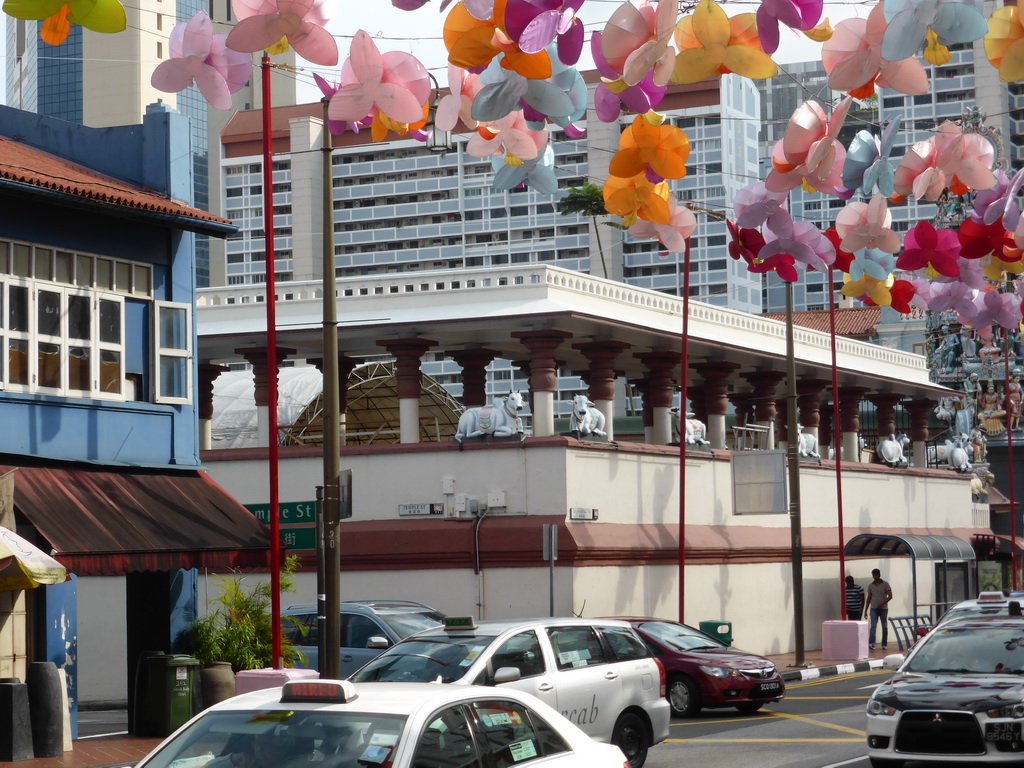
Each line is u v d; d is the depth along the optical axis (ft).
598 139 338.95
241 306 112.88
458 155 379.35
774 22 20.61
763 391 132.05
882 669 104.83
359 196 384.68
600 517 95.09
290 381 125.90
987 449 208.54
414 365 106.73
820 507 126.62
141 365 69.31
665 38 20.51
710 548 106.52
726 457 112.06
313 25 21.61
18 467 61.36
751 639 112.47
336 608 61.00
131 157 73.15
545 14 19.51
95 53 396.37
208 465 101.35
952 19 20.93
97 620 93.71
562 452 91.76
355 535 95.76
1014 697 43.55
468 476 94.07
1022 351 206.80
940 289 42.63
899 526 141.79
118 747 59.31
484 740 24.00
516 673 42.70
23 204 63.46
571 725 26.81
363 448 97.19
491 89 21.79
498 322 101.50
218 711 23.59
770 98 364.79
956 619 50.19
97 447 66.03
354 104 23.91
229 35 21.53
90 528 59.82
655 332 109.40
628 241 361.71
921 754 43.91
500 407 94.58
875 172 27.37
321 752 22.02
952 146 28.78
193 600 69.56
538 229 372.17
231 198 391.65
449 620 46.68
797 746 56.24
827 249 31.42
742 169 350.64
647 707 49.49
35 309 63.41
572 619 48.93
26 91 417.90
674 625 75.05
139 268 69.56
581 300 106.11
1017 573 179.93
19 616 59.88
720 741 59.00
